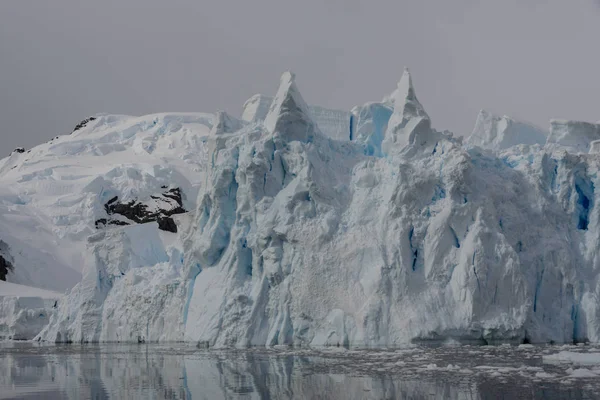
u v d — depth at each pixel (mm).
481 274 97562
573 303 105625
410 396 54625
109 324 129000
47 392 61656
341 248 102000
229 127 121938
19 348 121500
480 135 139375
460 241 101812
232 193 115625
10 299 169125
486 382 61250
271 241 105688
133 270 132750
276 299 103562
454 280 98875
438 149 110000
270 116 117500
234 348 100812
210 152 120062
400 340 93562
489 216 104375
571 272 106250
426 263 100375
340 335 96375
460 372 67750
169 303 120562
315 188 106500
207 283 111750
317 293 100125
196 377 68750
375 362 77188
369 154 121250
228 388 60750
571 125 130875
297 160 110062
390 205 103125
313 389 59031
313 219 105375
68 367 83375
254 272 108188
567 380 61906
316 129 116000
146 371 75688
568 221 113500
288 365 76438
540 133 140625
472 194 105000
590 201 114688
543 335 101375
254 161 109875
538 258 107250
